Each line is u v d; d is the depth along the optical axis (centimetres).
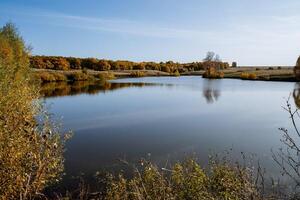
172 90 5353
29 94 793
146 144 1719
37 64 10350
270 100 3788
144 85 6606
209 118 2545
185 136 1903
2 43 3222
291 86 6231
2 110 618
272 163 1251
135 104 3450
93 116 2617
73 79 8181
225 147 1639
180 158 1450
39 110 743
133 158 1453
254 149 1584
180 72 14375
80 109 3025
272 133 1961
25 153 559
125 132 2016
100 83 7150
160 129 2109
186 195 612
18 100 692
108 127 2169
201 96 4344
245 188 475
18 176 534
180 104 3469
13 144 545
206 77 10456
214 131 2038
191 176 641
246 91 5112
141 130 2078
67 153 1535
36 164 569
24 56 3597
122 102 3628
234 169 649
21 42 3622
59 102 3572
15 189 541
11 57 3009
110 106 3269
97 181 1108
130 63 14100
